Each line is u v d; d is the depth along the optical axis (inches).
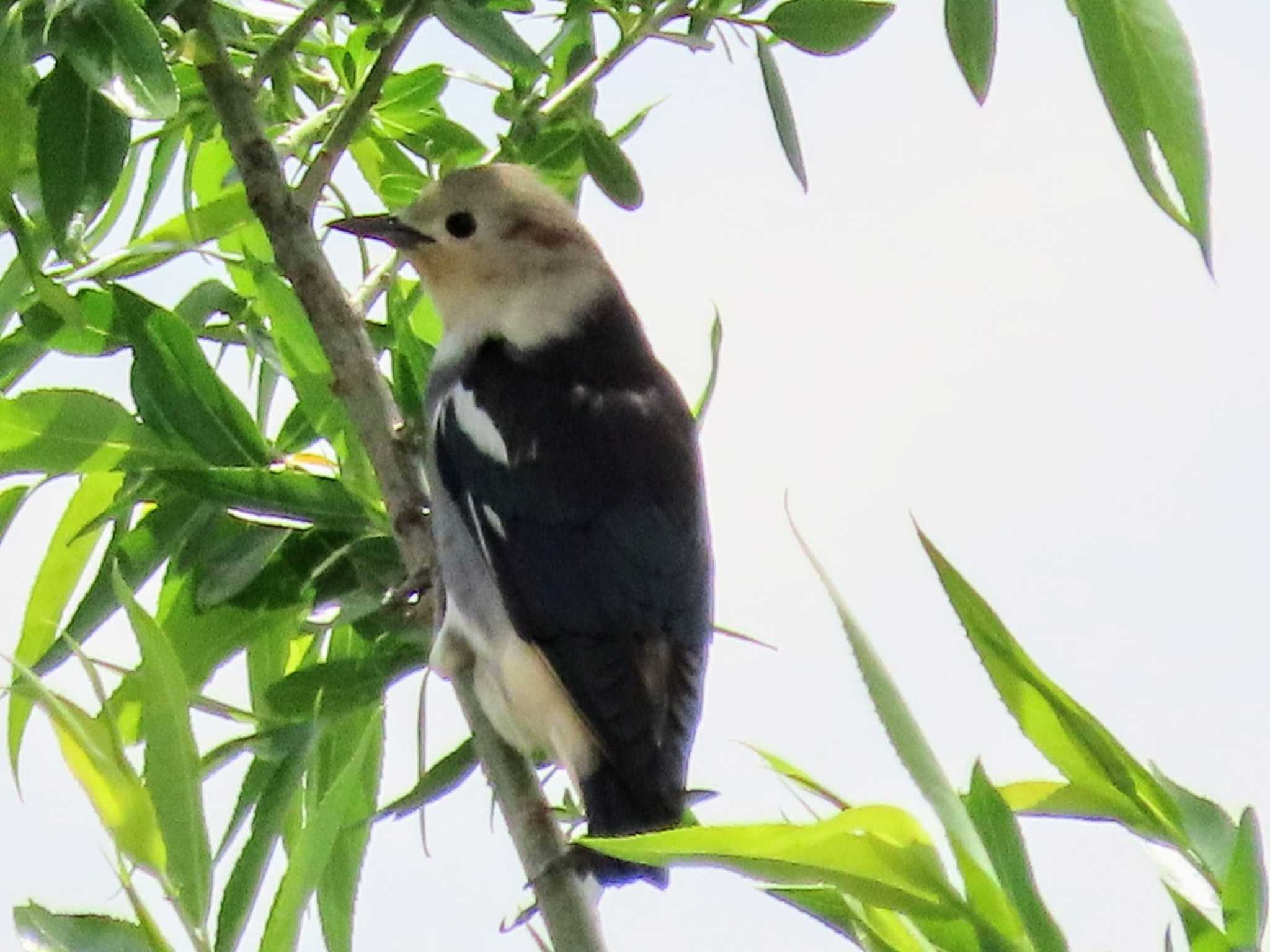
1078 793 182.5
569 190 326.0
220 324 283.3
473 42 242.4
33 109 232.2
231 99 249.9
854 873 167.5
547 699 271.4
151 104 210.2
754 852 167.0
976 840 162.9
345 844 272.2
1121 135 233.5
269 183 249.9
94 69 210.7
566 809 271.7
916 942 183.2
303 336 265.0
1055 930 166.6
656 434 299.1
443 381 302.8
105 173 222.5
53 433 253.1
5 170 218.7
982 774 171.8
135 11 211.9
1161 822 180.1
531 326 305.1
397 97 285.1
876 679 163.0
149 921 175.0
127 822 178.5
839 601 163.2
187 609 265.4
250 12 271.7
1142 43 230.8
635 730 267.4
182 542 263.3
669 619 283.4
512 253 306.7
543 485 288.7
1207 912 176.4
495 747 260.4
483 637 275.0
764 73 264.4
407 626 267.0
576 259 309.6
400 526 258.1
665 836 166.6
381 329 291.0
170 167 276.5
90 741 179.2
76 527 271.9
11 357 267.4
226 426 262.1
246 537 260.7
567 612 279.3
